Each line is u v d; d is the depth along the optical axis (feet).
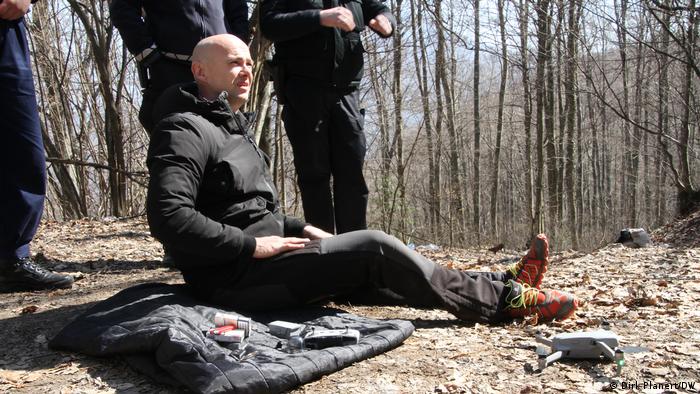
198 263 8.70
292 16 11.48
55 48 45.19
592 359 7.66
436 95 63.52
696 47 33.06
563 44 43.39
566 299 9.25
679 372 7.23
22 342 8.75
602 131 83.87
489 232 81.76
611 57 49.75
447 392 6.77
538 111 51.52
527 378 7.13
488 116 85.25
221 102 8.77
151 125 12.54
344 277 8.60
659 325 9.18
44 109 41.93
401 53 52.42
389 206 50.93
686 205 35.70
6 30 11.27
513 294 9.14
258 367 6.68
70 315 10.17
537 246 9.84
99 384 7.13
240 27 13.12
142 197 43.47
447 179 77.10
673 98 45.06
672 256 16.67
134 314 8.08
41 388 7.09
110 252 17.39
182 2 11.99
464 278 9.04
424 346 8.28
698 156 52.80
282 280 8.59
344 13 11.27
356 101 12.61
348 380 7.11
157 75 12.19
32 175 11.80
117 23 11.79
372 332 8.34
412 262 8.57
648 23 39.24
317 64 12.01
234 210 8.79
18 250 11.98
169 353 6.89
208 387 6.42
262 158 9.52
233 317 7.91
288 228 9.73
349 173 12.53
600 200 99.86
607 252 18.49
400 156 53.78
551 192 60.70
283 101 12.46
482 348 8.16
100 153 45.93
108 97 32.58
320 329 8.16
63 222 24.53
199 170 8.34
